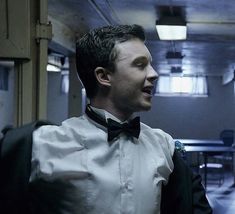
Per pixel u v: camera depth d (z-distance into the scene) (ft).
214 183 26.48
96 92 3.21
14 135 3.11
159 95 37.17
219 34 17.33
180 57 21.72
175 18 13.61
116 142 3.05
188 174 3.42
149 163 3.11
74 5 12.53
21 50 6.14
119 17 14.42
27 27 6.14
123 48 3.03
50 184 2.94
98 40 3.08
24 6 6.11
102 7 12.90
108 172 2.95
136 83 3.02
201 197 3.43
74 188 2.90
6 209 2.99
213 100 36.81
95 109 3.17
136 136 3.13
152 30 16.75
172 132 37.01
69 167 2.92
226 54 23.41
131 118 3.22
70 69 18.42
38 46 6.41
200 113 36.86
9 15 6.12
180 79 36.96
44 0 6.37
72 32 16.81
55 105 35.17
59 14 13.78
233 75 31.78
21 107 6.33
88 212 2.88
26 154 3.01
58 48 16.03
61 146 3.01
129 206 2.91
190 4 12.32
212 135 36.68
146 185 3.00
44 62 6.40
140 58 3.03
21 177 2.96
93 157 2.96
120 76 3.04
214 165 26.45
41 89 6.44
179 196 3.29
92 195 2.88
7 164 3.01
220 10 12.99
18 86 6.34
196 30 16.56
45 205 2.99
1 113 24.39
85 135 3.04
